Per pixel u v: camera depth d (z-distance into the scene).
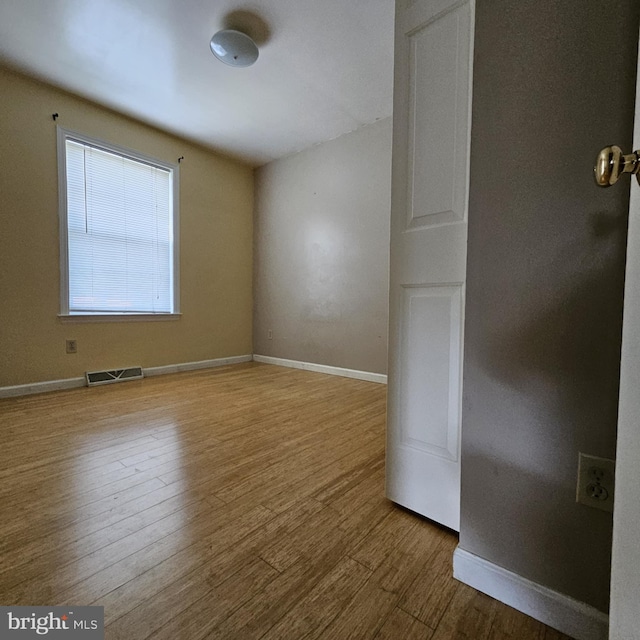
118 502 1.21
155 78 2.52
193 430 1.92
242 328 4.26
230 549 0.98
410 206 1.11
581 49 0.69
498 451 0.82
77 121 2.78
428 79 1.04
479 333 0.84
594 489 0.70
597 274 0.68
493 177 0.81
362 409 2.34
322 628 0.75
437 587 0.86
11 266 2.52
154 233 3.37
